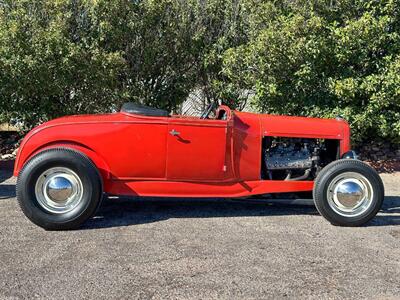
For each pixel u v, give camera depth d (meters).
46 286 3.74
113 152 5.14
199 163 5.28
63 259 4.26
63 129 5.10
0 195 6.37
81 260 4.25
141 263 4.21
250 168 5.43
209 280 3.91
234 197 5.46
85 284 3.79
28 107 8.38
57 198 4.94
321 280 3.96
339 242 4.84
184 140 5.21
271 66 7.73
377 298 3.67
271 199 5.63
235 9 8.66
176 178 5.29
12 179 7.29
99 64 7.79
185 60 8.85
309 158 5.67
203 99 9.20
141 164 5.19
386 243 4.85
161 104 8.84
